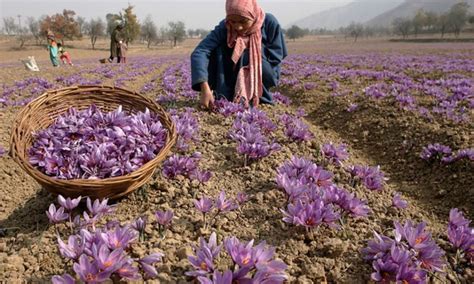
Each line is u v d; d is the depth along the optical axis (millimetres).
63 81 11383
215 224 2678
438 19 118938
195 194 3092
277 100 7371
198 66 5387
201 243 2043
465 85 9133
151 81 12492
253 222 2762
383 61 19141
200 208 2572
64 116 3305
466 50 34156
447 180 4137
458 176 4098
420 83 10578
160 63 22281
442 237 2785
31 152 2816
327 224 2533
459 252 2443
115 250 1855
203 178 3189
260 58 5676
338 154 3869
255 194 3164
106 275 1768
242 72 5621
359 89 9383
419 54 27469
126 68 17484
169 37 110500
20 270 2184
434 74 12641
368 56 25094
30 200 3318
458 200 3762
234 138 3996
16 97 8930
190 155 3924
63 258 2271
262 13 5641
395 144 5449
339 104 7863
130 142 2869
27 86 10523
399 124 5984
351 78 11320
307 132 4609
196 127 4555
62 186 2365
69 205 2359
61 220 2432
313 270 2211
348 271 2283
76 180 2359
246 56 5711
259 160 3826
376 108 6945
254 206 2953
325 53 33562
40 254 2312
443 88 9086
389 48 46844
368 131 6203
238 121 4543
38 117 3129
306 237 2555
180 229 2602
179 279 2074
